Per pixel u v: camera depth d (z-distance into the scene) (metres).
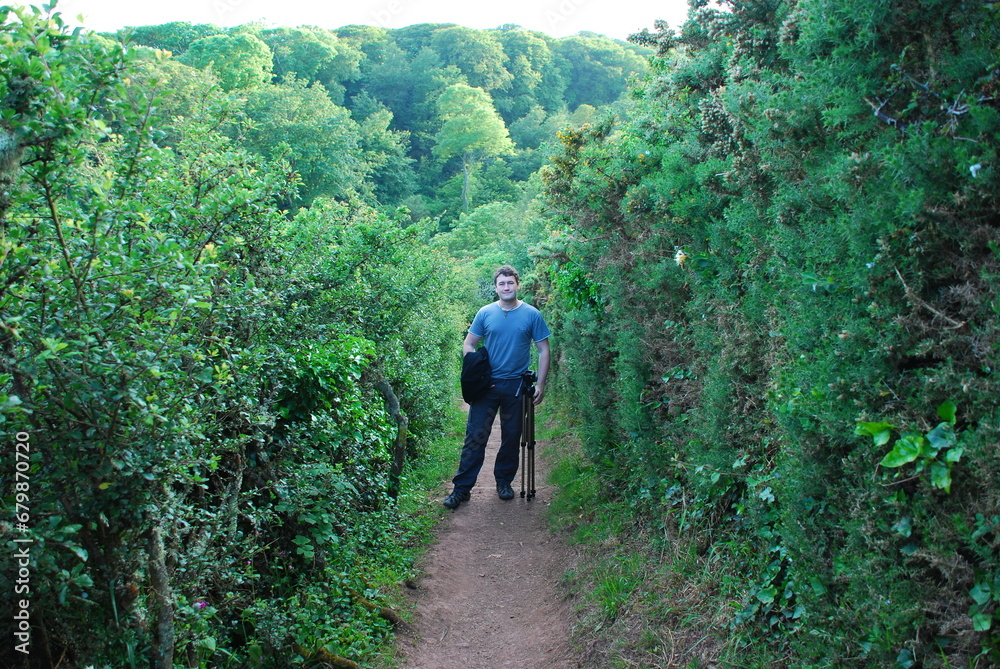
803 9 2.59
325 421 4.60
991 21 2.05
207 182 3.53
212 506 3.64
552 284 10.52
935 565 2.07
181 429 2.36
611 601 4.04
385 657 3.89
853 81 2.38
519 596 4.88
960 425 2.07
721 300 3.82
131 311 2.30
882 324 2.22
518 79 71.56
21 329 2.00
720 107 3.84
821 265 2.58
